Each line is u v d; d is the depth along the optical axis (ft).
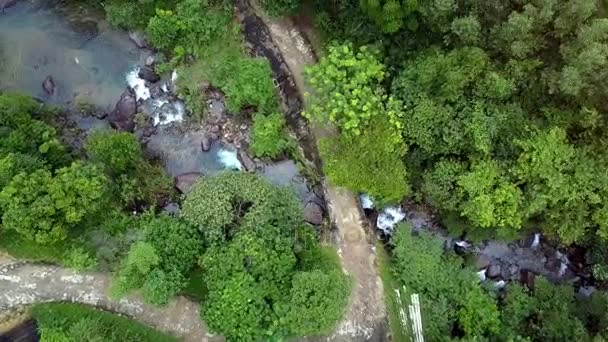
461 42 58.49
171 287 58.70
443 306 63.62
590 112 53.47
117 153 64.69
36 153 63.00
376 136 59.36
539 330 61.57
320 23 65.92
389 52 63.77
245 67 67.21
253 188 61.36
